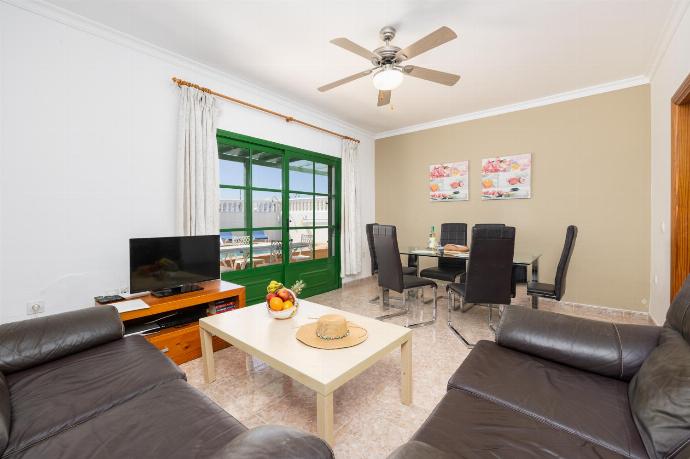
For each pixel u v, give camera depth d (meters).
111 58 2.42
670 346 1.07
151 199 2.65
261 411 1.69
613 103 3.35
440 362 2.25
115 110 2.45
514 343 1.45
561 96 3.62
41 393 1.17
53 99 2.16
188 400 1.14
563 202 3.67
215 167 3.01
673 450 0.80
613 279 3.41
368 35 2.45
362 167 5.14
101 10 2.16
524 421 0.98
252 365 2.23
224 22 2.30
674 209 2.36
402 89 3.47
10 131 2.00
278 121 3.76
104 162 2.40
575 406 1.05
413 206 4.95
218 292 2.51
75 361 1.41
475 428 0.95
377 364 2.23
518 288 4.09
